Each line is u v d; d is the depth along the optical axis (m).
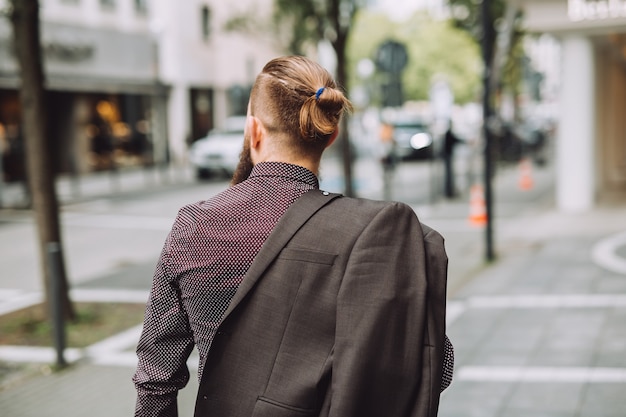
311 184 1.61
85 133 26.70
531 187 19.42
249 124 1.67
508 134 28.31
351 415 1.36
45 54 24.27
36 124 6.85
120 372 5.72
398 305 1.42
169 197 19.58
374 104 35.09
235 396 1.46
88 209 17.22
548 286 8.02
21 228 14.73
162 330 1.60
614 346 5.77
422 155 29.59
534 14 13.08
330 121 1.60
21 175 23.66
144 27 29.36
